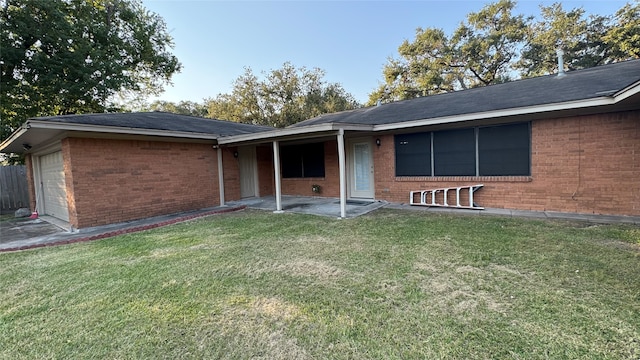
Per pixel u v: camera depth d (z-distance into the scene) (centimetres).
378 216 721
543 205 687
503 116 666
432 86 2473
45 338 255
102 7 1559
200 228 664
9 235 659
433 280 341
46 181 949
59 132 662
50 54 1283
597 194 629
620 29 1783
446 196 809
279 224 676
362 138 989
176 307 300
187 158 908
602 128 616
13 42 1190
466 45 2369
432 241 492
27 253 514
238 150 1115
